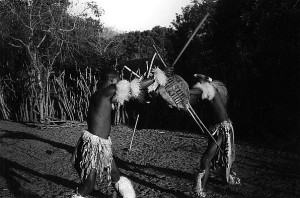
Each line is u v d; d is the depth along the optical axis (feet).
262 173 19.34
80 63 51.65
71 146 26.71
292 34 29.76
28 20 46.50
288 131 29.86
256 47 30.89
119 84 12.60
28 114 41.27
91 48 54.85
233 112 32.42
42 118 38.58
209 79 15.40
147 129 33.58
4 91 43.65
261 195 15.83
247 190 16.43
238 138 29.73
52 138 29.96
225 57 35.88
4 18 47.62
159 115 35.29
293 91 29.91
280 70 30.19
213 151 15.16
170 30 50.03
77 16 54.29
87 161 12.50
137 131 32.53
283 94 30.50
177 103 14.25
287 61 29.78
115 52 60.23
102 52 56.24
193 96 15.44
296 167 20.57
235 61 32.60
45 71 40.47
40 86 39.06
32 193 16.57
